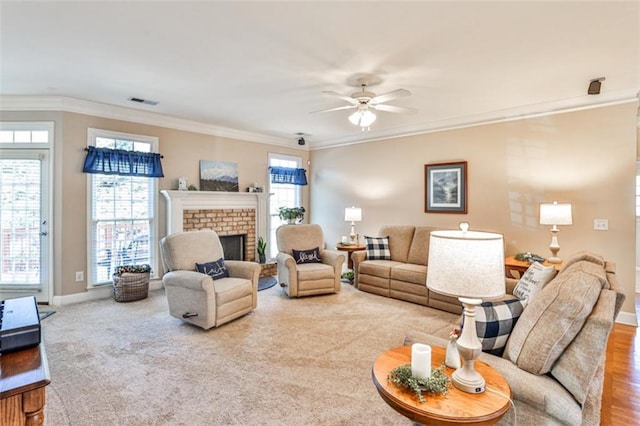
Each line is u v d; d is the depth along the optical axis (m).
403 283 4.46
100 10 2.18
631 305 3.67
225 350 2.95
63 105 4.09
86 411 2.09
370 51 2.75
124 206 4.65
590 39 2.52
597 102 3.81
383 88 3.62
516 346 1.57
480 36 2.50
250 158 6.09
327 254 4.97
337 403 2.19
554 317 1.46
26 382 1.03
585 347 1.39
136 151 4.61
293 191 6.94
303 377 2.51
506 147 4.50
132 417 2.04
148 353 2.88
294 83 3.51
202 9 2.16
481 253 1.36
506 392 1.36
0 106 4.07
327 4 2.10
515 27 2.37
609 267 2.28
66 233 4.18
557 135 4.09
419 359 1.39
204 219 5.34
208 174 5.47
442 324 3.61
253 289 3.93
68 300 4.20
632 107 3.63
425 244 4.77
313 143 6.96
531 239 4.30
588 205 3.90
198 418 2.04
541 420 1.38
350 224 6.40
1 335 1.20
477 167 4.75
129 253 4.70
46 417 2.02
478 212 4.75
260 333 3.34
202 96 3.97
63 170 4.13
